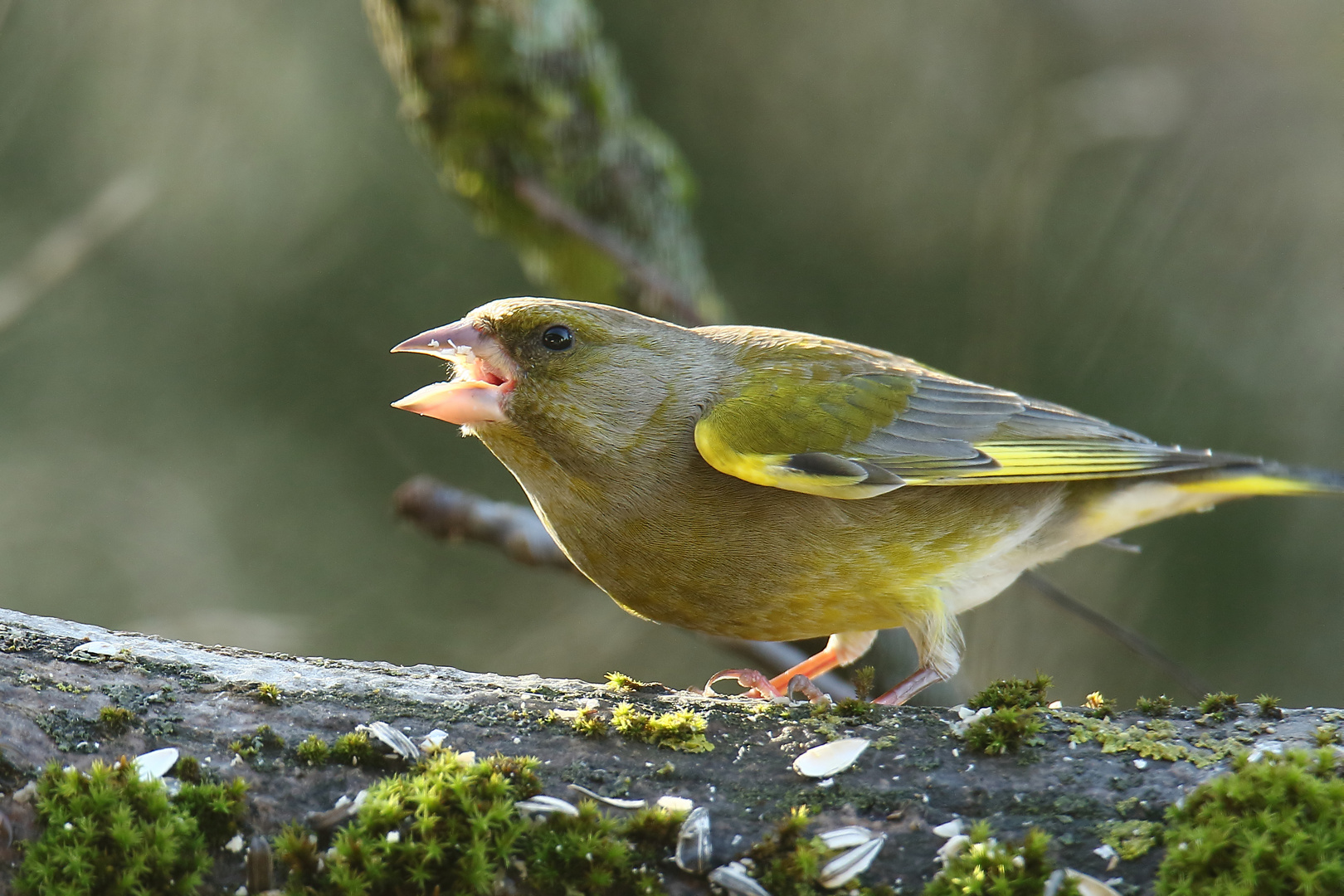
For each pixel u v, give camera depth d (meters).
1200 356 13.95
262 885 4.51
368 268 14.81
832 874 4.56
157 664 5.04
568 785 4.79
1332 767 4.56
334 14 14.70
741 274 14.60
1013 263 13.48
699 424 6.34
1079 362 13.94
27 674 4.86
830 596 6.42
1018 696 5.20
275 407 14.84
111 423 14.77
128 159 14.30
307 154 14.70
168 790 4.58
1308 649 13.27
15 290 12.77
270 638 13.59
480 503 8.71
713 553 6.34
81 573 14.34
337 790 4.70
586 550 6.48
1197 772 4.75
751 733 5.04
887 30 15.42
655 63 14.86
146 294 14.77
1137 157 14.63
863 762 4.89
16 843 4.39
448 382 6.65
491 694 5.14
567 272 10.13
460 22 9.30
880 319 14.60
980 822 4.63
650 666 13.84
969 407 6.71
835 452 6.39
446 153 9.76
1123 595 13.47
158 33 14.38
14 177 14.09
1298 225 14.36
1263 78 14.89
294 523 14.66
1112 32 15.37
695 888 4.57
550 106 9.51
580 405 6.33
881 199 14.91
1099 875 4.49
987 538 6.62
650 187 10.04
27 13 14.17
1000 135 15.02
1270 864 4.25
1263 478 7.00
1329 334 14.03
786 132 14.98
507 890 4.54
